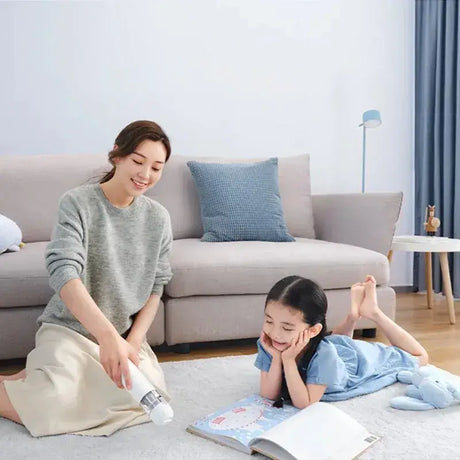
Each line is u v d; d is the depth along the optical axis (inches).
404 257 145.2
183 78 126.9
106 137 122.6
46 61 118.1
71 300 53.7
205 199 103.7
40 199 98.4
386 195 99.2
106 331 51.3
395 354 73.3
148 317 66.2
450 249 105.4
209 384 69.2
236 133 130.9
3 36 115.3
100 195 61.6
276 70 132.7
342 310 89.2
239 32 130.0
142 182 58.6
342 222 106.0
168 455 50.1
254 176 106.0
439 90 132.9
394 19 140.4
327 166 137.3
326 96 136.4
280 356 59.6
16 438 53.4
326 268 87.6
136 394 48.9
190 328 83.8
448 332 98.4
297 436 49.5
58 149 119.8
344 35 136.9
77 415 56.1
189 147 128.2
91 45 120.6
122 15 122.3
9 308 76.7
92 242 60.9
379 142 141.1
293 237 106.7
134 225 63.7
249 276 84.7
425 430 55.3
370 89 139.5
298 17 133.7
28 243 94.8
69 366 56.9
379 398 64.2
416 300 130.8
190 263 83.0
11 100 116.4
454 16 128.9
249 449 50.3
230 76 129.9
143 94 124.5
